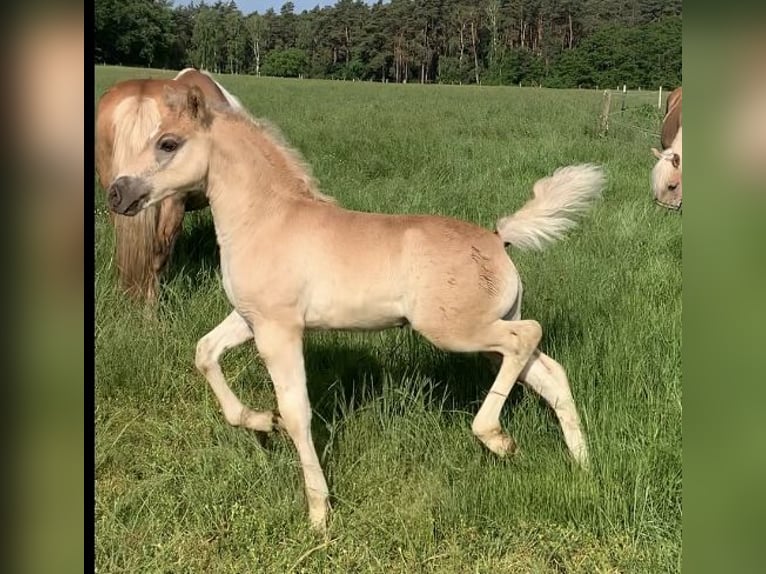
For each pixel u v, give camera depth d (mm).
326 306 3492
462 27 89375
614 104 26344
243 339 3854
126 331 4883
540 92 40594
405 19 90500
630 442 3707
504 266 3553
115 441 3939
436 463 3750
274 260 3447
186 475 3734
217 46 79250
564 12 85875
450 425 4078
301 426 3443
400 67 92438
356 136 14992
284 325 3484
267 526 3352
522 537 3258
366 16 92750
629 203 8633
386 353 4668
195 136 3441
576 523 3348
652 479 3496
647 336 4742
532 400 4035
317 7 94938
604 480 3482
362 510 3471
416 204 8047
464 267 3445
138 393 4551
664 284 5727
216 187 3521
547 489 3432
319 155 11953
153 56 60688
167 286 5605
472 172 10984
